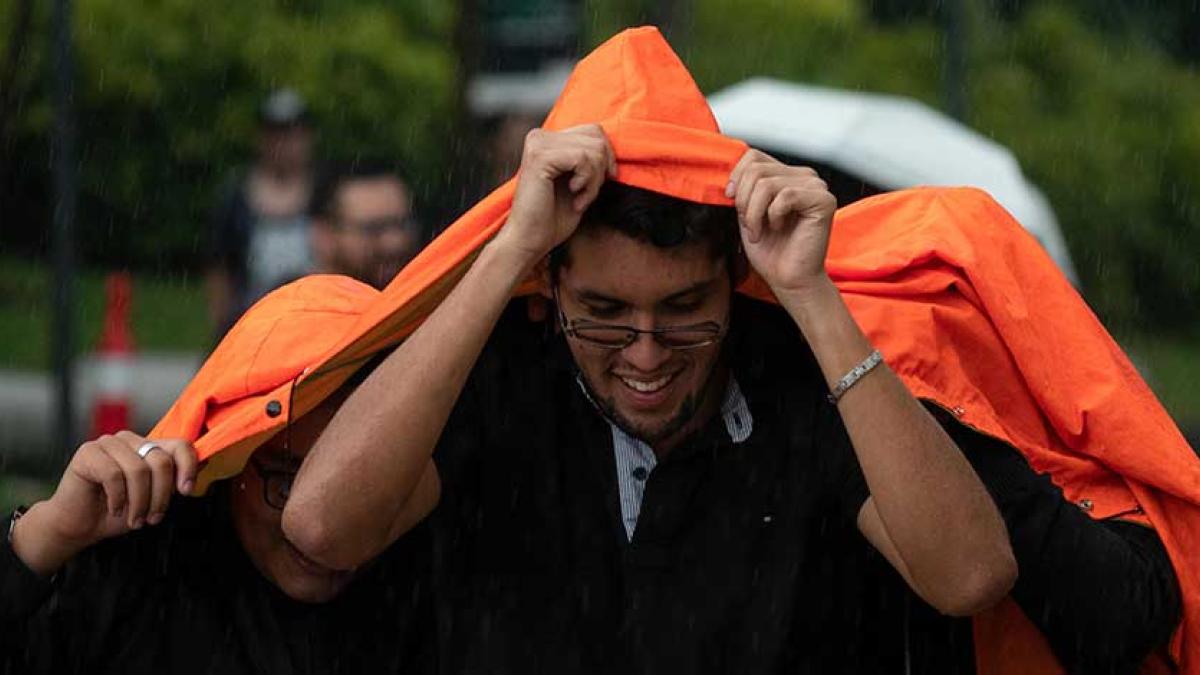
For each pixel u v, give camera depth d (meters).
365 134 40.72
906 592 8.93
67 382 18.44
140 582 9.16
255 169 21.66
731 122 16.42
